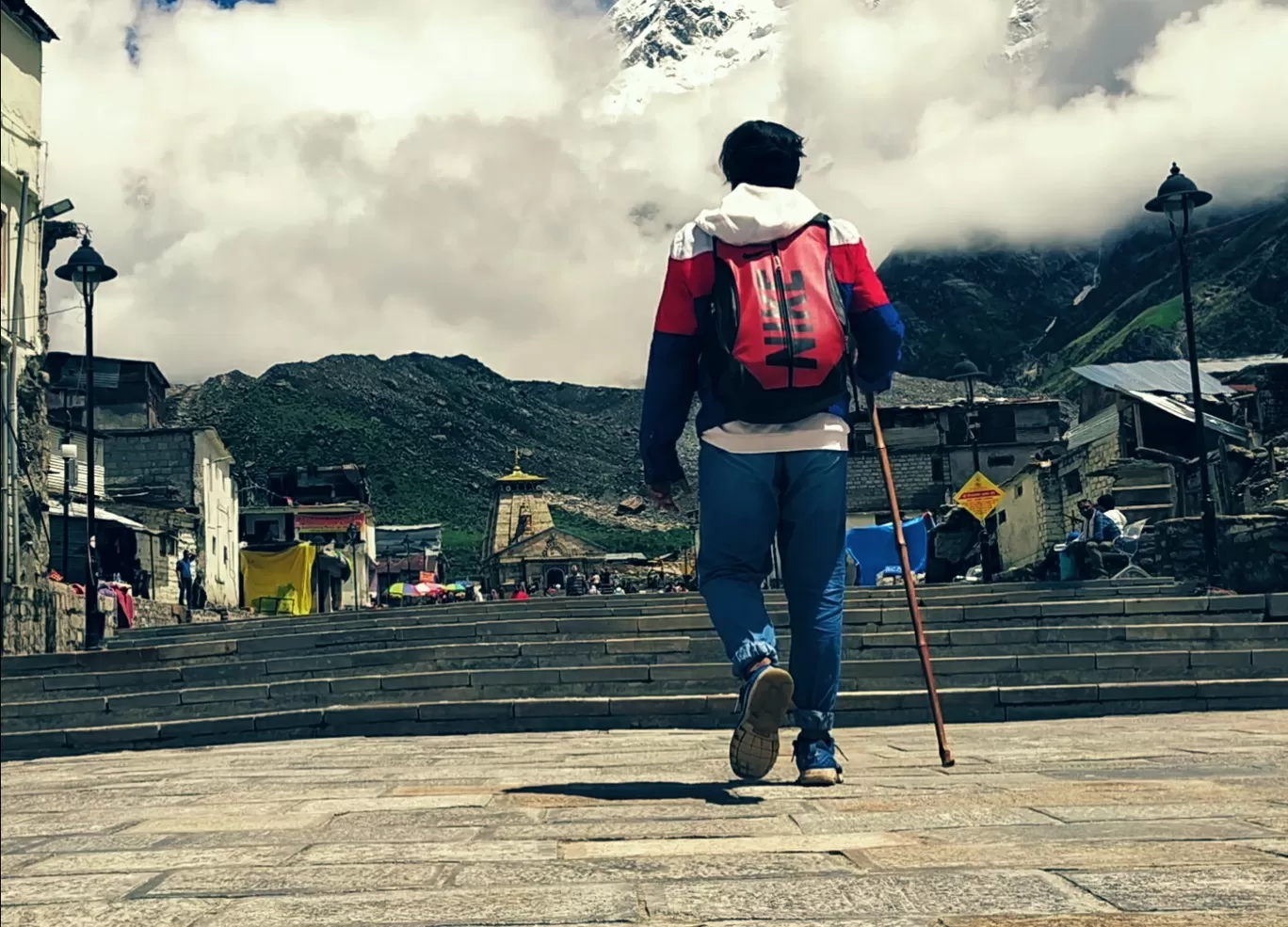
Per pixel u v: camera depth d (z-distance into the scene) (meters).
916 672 9.13
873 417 4.54
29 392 24.33
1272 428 36.03
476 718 8.48
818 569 4.09
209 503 47.56
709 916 2.06
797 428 3.93
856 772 4.60
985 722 8.19
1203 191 17.73
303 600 52.66
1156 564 18.50
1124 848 2.50
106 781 5.88
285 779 5.32
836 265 4.06
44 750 8.77
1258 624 9.74
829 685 4.17
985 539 24.84
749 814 3.39
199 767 6.51
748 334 3.79
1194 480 32.41
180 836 3.45
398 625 18.31
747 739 3.92
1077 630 9.82
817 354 3.81
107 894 2.55
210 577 47.28
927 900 2.09
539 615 17.66
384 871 2.67
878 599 14.51
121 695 10.25
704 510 4.00
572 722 8.40
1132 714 8.21
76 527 35.06
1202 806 3.11
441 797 4.16
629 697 8.60
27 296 24.66
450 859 2.79
